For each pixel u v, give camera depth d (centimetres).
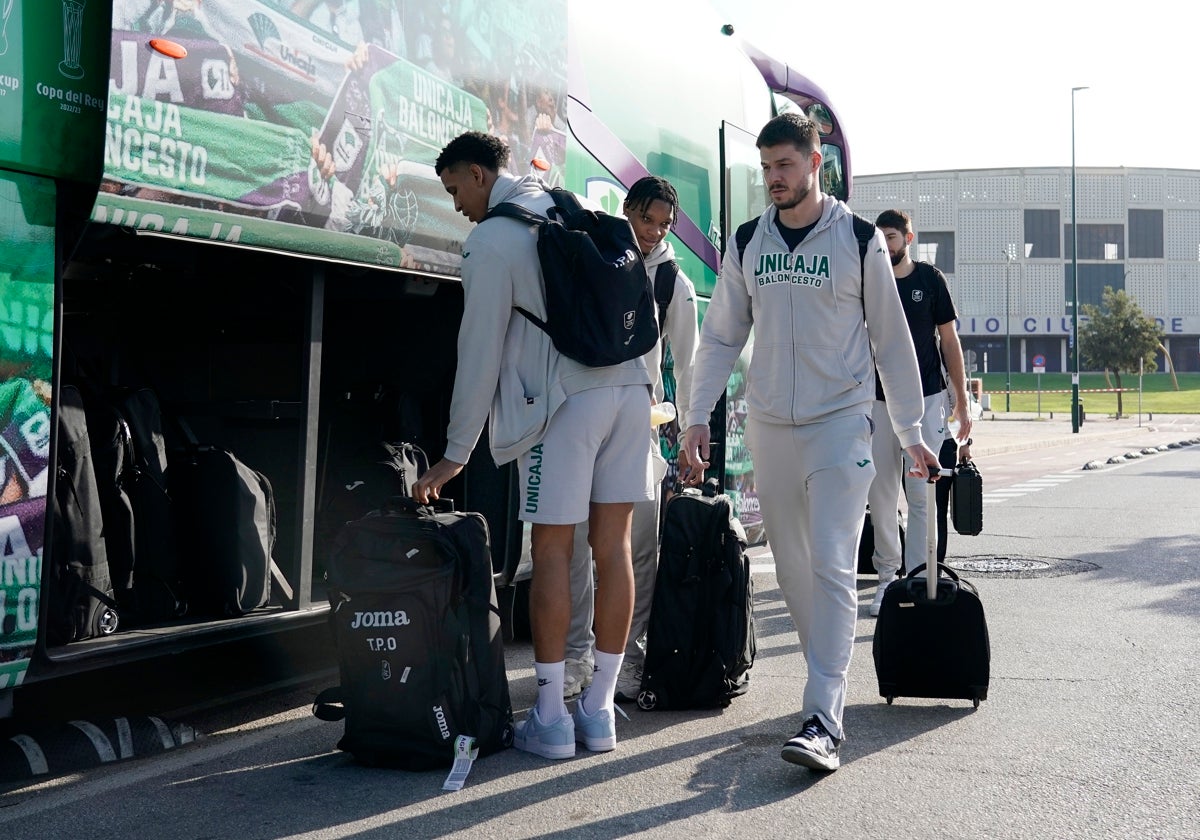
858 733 410
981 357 11388
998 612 643
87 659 336
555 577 385
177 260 398
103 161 313
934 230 11250
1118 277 11419
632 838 306
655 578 455
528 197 392
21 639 313
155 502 392
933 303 625
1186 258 11506
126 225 321
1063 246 11269
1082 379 10838
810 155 376
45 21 310
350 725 366
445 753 362
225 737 405
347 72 400
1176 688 471
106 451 379
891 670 439
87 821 317
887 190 11350
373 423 506
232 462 405
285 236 374
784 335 380
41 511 317
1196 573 783
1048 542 959
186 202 337
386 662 360
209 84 344
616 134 630
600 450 392
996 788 347
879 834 309
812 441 378
